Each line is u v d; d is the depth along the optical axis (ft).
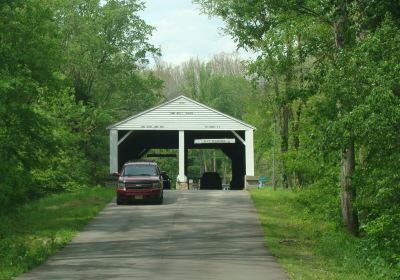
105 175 205.67
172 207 110.83
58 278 49.39
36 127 98.58
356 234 83.25
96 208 106.63
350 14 75.10
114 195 131.34
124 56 223.71
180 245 70.18
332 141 66.28
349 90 62.34
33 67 96.43
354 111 59.26
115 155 164.25
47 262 58.49
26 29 94.89
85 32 204.85
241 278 49.03
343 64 65.00
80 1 212.23
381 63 58.95
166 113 166.09
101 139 208.23
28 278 49.55
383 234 67.26
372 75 59.93
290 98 85.20
